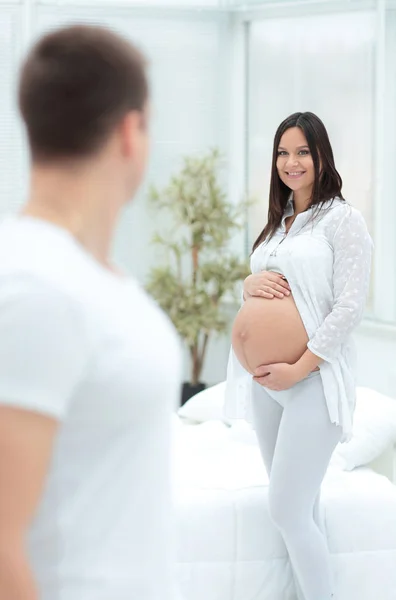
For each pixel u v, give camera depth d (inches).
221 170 241.9
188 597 126.0
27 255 41.9
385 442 147.3
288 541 122.0
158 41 233.6
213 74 238.7
